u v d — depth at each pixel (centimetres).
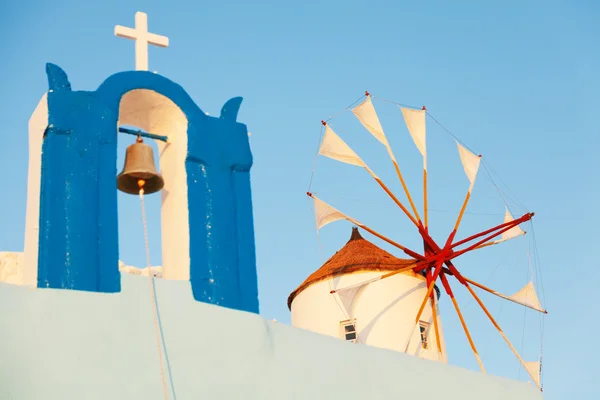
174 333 1191
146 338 1166
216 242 1303
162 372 1147
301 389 1260
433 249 1977
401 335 2034
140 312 1180
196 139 1352
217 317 1234
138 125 1401
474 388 1456
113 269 1195
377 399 1331
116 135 1278
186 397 1159
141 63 1392
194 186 1326
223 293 1276
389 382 1361
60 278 1166
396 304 2064
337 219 1994
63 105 1258
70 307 1137
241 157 1384
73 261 1179
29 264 1202
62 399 1080
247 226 1345
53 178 1216
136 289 1195
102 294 1168
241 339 1234
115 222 1228
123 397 1116
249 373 1221
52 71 1275
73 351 1113
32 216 1221
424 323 2077
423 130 2028
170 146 1387
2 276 1584
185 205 1314
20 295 1119
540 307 1905
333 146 1992
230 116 1410
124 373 1130
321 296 2141
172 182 1359
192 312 1218
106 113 1280
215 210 1325
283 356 1268
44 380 1081
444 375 1438
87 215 1213
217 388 1185
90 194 1227
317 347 1314
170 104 1359
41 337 1102
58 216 1197
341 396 1296
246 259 1320
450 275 1970
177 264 1303
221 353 1212
